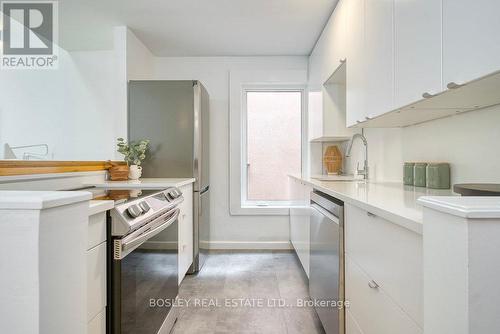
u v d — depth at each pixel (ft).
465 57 2.84
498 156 3.78
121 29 8.71
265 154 11.48
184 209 7.61
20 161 4.39
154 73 11.02
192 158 8.58
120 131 8.68
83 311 2.23
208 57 11.09
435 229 1.87
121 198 4.21
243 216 11.19
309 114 10.75
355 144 8.95
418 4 3.67
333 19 7.66
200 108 8.79
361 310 3.71
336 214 4.59
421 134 5.59
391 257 2.84
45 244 1.83
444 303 1.78
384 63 4.66
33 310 1.78
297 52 10.74
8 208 1.79
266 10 7.79
